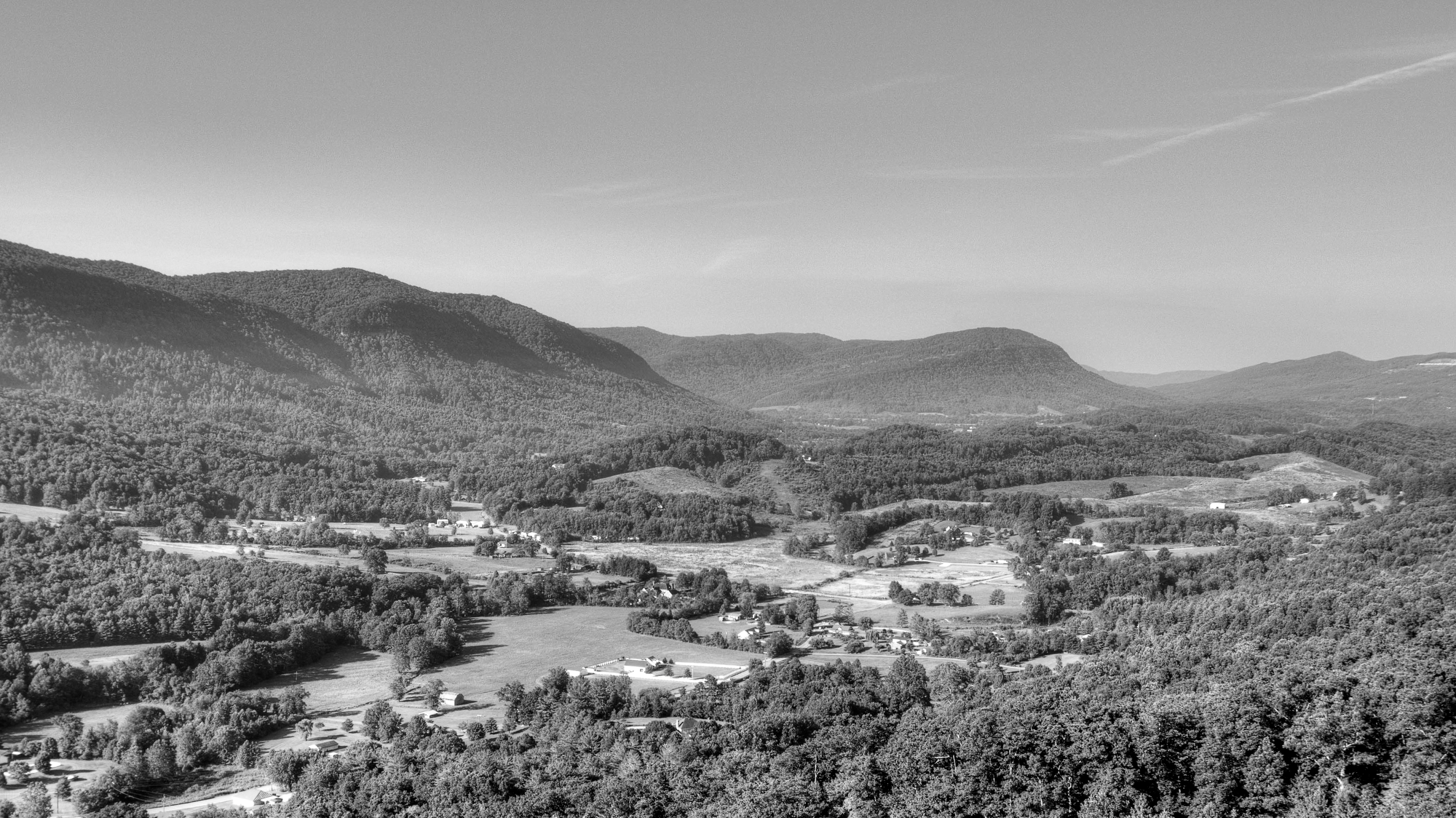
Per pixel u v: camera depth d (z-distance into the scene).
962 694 171.75
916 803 118.88
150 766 151.12
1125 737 122.44
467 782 130.62
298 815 130.50
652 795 124.81
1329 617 172.12
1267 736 119.56
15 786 147.75
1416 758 114.19
